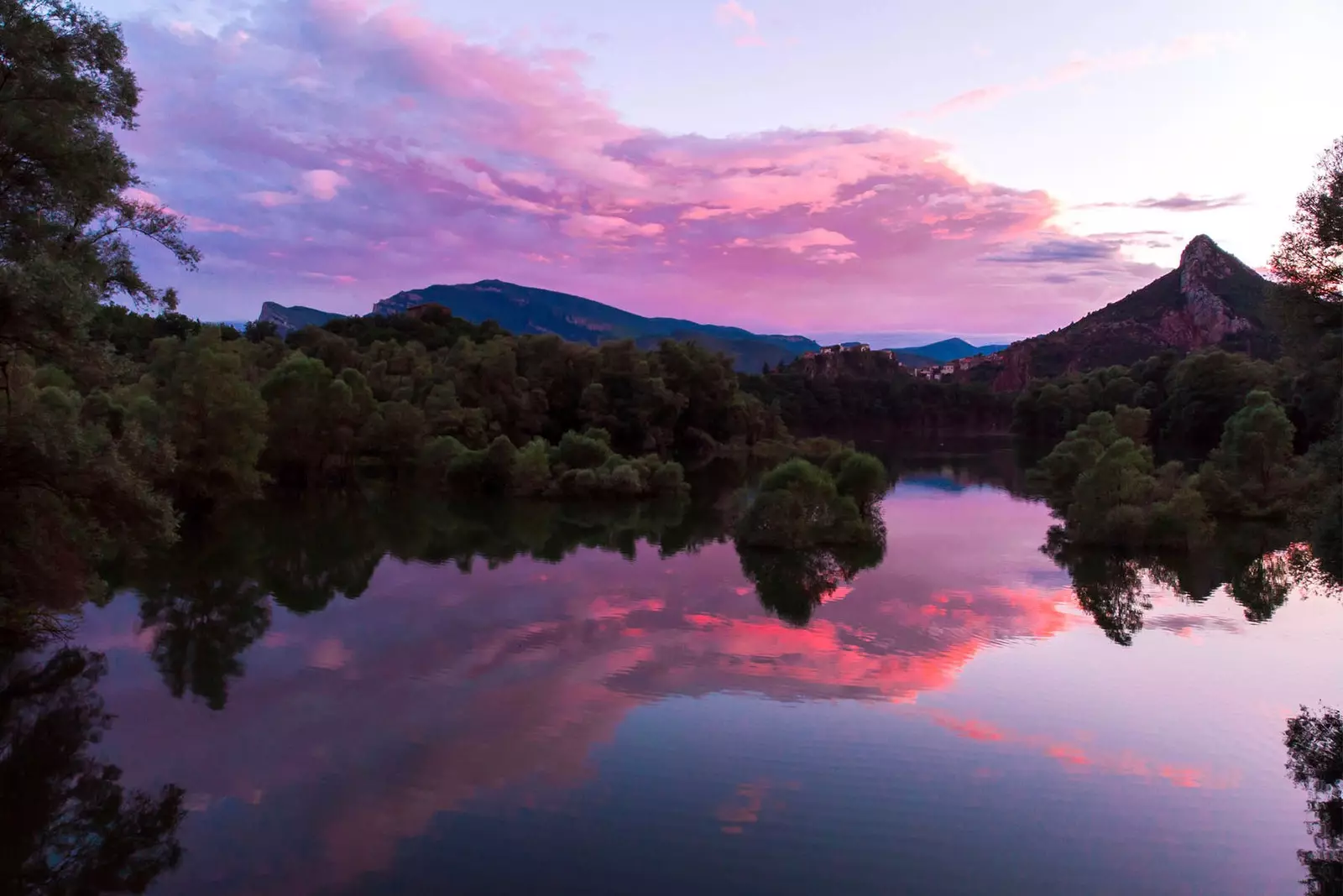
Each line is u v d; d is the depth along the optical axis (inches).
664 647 1130.7
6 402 934.4
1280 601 1371.8
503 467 2876.5
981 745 813.9
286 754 799.1
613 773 755.4
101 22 887.1
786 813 681.6
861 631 1202.0
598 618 1279.5
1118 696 944.3
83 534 1018.7
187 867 609.0
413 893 572.7
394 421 3095.5
